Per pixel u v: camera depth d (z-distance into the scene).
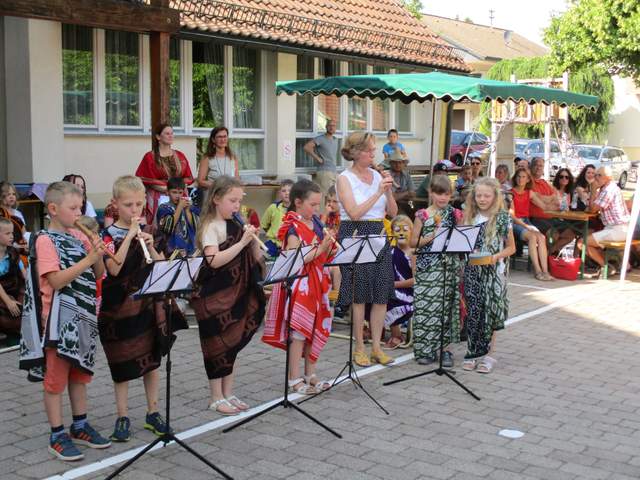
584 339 8.12
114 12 8.84
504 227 6.84
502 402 6.13
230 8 12.66
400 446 5.20
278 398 6.10
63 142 10.69
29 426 5.41
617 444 5.32
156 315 5.04
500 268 6.87
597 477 4.79
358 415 5.77
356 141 6.70
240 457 4.96
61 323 4.66
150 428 5.31
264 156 14.36
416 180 16.81
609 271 11.99
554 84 22.31
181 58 12.64
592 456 5.11
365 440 5.29
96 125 11.39
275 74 14.23
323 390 6.24
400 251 7.68
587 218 11.43
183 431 5.37
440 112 17.83
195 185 10.03
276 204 9.67
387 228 7.59
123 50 11.66
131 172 11.59
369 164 6.78
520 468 4.89
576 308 9.59
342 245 5.84
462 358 7.36
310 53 13.78
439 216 6.94
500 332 8.35
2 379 6.41
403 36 17.11
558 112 21.48
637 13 19.52
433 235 6.69
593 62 21.44
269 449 5.10
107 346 5.02
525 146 30.09
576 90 36.25
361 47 14.91
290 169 14.64
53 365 4.75
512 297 10.20
